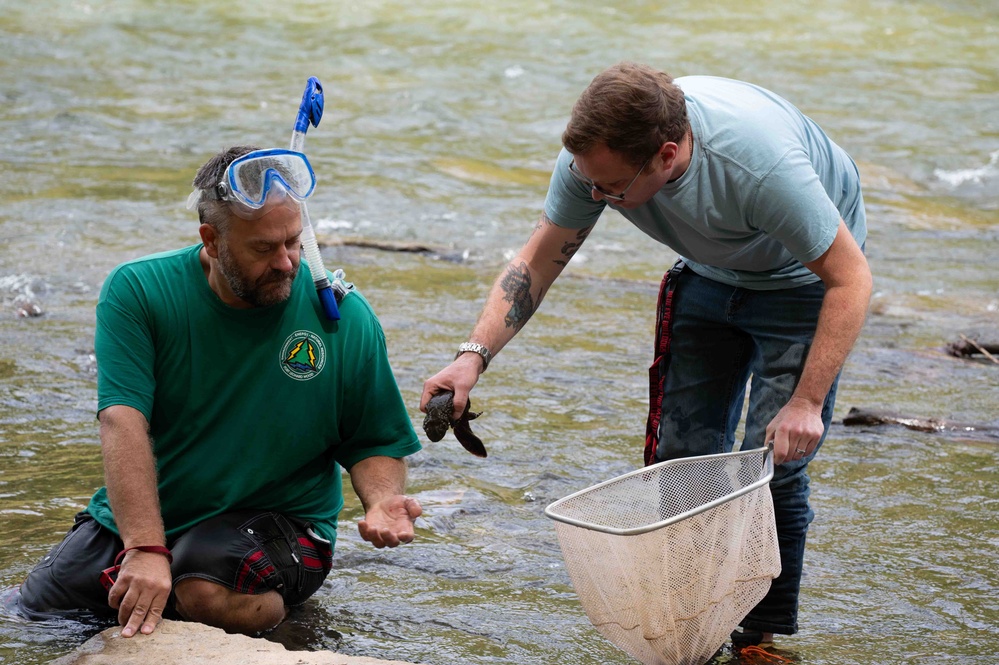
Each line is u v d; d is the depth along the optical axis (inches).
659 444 223.9
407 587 220.8
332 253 505.7
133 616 186.7
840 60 995.3
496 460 290.2
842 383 366.3
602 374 366.6
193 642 184.1
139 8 1053.2
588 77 907.4
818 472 287.9
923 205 651.5
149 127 721.6
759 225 188.4
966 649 201.8
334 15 1069.1
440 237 542.6
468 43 992.2
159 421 201.2
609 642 201.0
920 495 274.5
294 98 815.7
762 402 205.6
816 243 184.7
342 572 226.8
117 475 188.7
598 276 497.0
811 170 187.2
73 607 202.4
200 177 187.9
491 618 208.5
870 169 712.4
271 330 199.2
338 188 613.3
